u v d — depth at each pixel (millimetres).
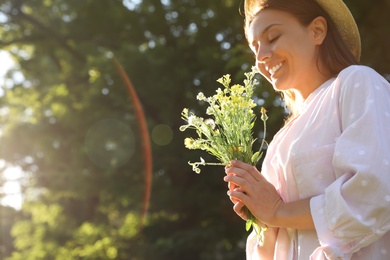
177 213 14859
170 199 14352
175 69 14328
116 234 16797
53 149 17500
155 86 14312
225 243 14500
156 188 14609
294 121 2061
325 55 2107
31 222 20500
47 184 17000
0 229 29375
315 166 1931
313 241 1938
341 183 1829
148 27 15477
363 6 9031
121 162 15102
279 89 2133
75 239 18297
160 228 15789
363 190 1788
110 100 15219
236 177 1990
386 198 1777
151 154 14805
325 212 1830
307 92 2131
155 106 14945
